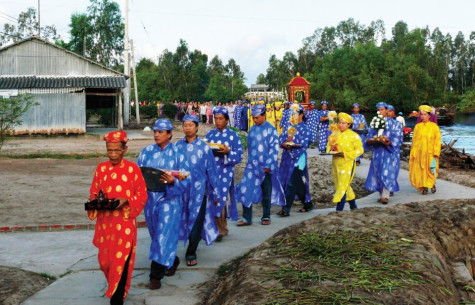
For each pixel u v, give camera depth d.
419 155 10.52
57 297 4.96
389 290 4.06
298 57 147.25
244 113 28.47
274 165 7.96
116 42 76.88
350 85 102.12
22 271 5.77
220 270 5.79
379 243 5.33
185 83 109.81
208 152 5.99
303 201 9.09
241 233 7.50
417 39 110.06
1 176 13.89
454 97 93.12
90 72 33.78
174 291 5.13
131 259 4.59
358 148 8.22
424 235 5.75
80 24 74.12
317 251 5.16
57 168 15.78
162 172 4.98
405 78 90.25
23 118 28.25
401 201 9.92
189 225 5.88
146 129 33.19
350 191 8.35
